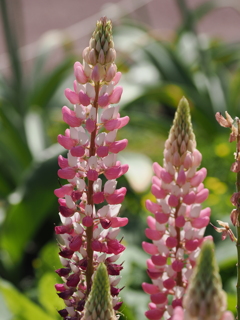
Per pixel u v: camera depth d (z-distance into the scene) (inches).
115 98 45.3
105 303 35.6
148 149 286.8
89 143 46.5
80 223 48.4
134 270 139.9
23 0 574.9
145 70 268.4
